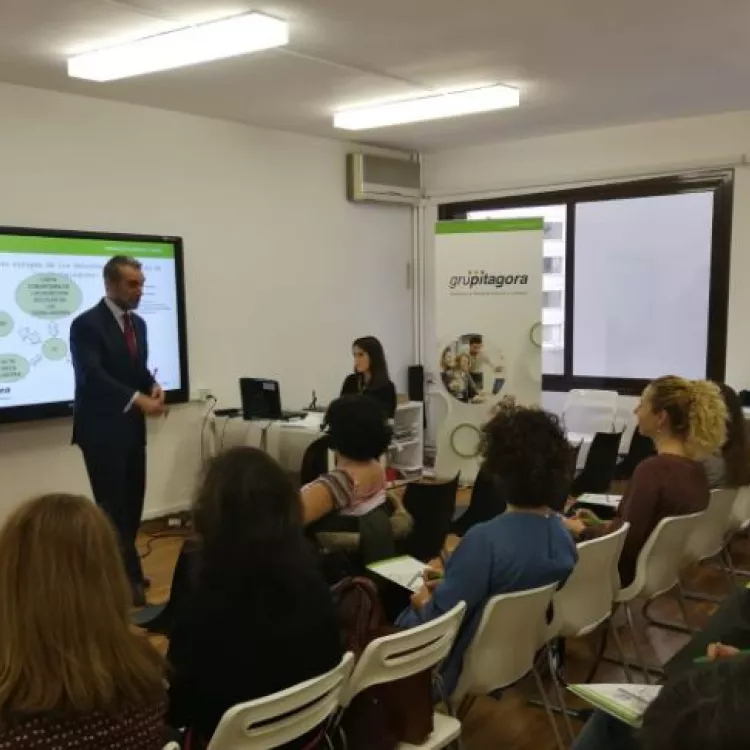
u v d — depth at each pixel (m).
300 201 6.78
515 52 4.47
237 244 6.30
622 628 3.86
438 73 4.87
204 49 4.09
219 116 6.01
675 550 3.08
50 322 5.07
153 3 3.58
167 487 5.91
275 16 3.81
